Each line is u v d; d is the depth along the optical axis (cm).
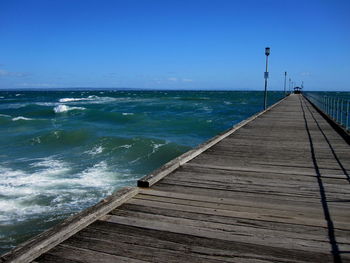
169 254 262
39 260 250
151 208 361
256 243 282
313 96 2611
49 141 1633
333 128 1115
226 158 637
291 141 848
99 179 955
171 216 339
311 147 763
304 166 576
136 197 396
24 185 898
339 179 495
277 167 567
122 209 356
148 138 1616
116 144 1488
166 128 2192
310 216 346
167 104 4934
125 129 2127
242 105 5006
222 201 390
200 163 592
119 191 397
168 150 1379
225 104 5166
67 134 1764
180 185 454
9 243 614
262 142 829
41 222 686
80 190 857
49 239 266
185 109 4028
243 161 611
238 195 415
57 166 1116
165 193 414
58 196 816
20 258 237
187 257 258
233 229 310
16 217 707
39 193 835
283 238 293
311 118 1460
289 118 1458
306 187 453
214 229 309
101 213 334
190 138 1797
